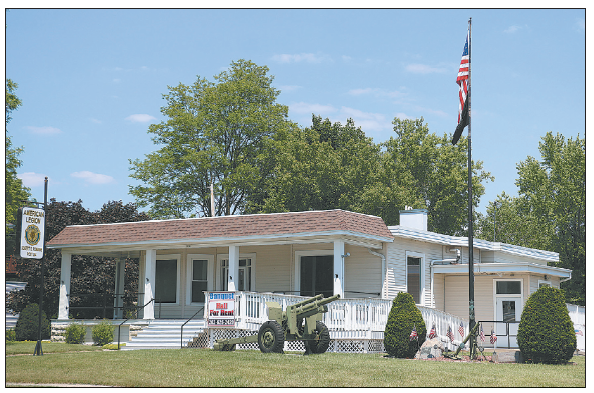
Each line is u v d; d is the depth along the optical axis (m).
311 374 15.81
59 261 34.09
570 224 50.66
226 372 16.00
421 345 21.41
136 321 25.70
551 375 16.84
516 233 50.72
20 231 20.75
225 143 51.00
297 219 24.80
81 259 34.00
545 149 55.75
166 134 50.03
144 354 19.20
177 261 29.95
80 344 26.20
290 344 22.05
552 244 50.16
